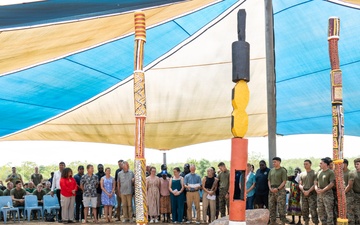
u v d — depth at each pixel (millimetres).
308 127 13609
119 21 8219
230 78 12281
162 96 12773
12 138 12000
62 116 11758
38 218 14930
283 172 10758
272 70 10562
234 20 10703
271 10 10102
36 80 9766
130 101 12031
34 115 11227
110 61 10070
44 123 11773
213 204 12328
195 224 12461
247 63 3510
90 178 13328
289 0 9750
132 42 9500
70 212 13273
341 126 4531
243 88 3500
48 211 14289
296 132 14055
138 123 4367
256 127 13703
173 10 9078
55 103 11055
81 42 8797
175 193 12781
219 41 11203
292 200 11914
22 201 14539
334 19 4586
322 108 12539
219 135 14078
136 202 4355
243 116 3502
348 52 10156
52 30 7785
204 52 11484
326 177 9852
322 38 10531
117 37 9117
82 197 13773
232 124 3508
